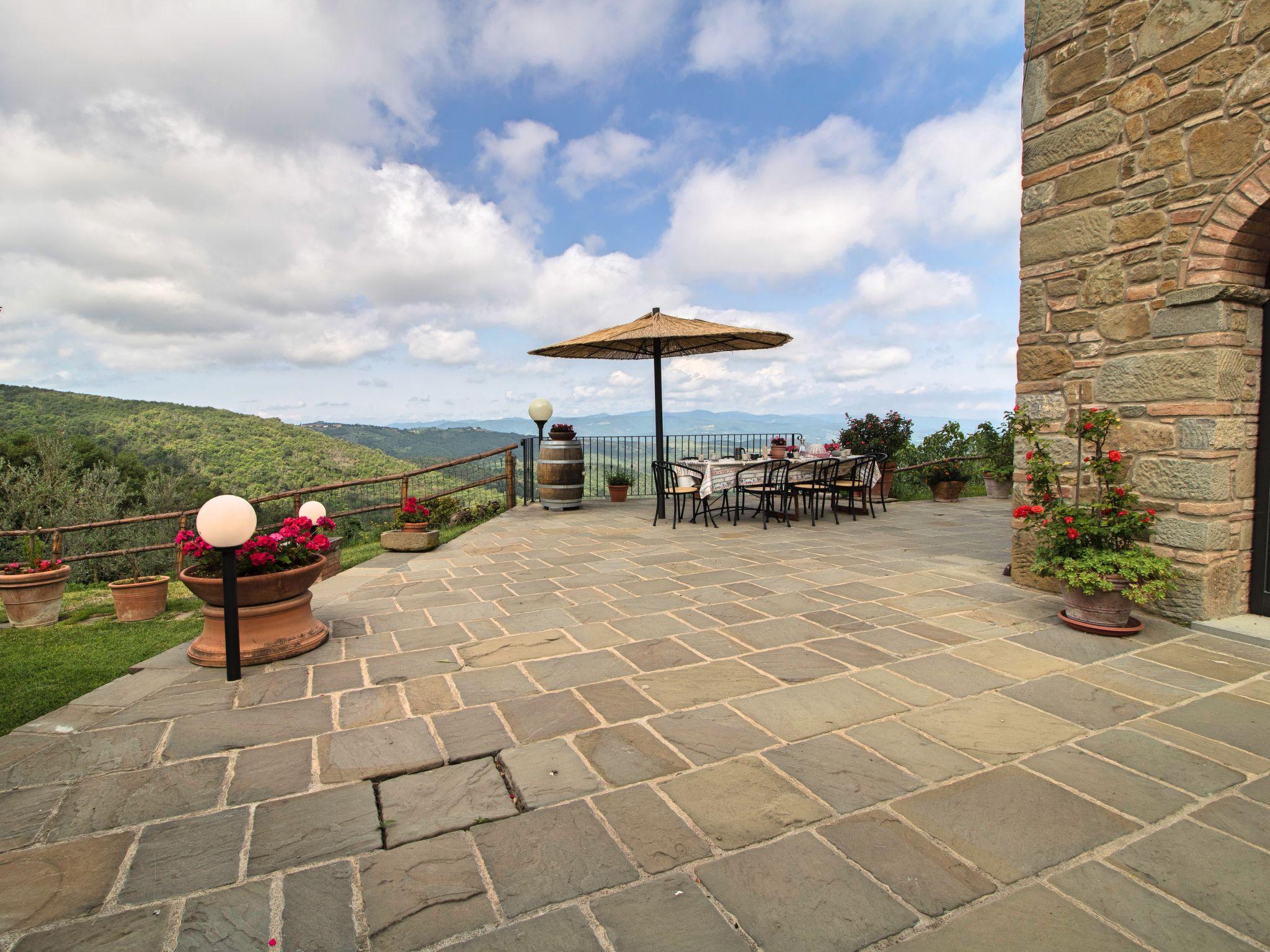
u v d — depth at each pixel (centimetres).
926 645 336
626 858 168
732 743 231
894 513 891
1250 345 357
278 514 942
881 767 215
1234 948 139
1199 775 211
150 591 475
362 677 295
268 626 318
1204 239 346
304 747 229
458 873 163
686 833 179
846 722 248
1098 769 215
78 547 980
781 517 817
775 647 334
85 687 308
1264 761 220
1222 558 357
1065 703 266
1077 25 403
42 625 462
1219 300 342
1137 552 343
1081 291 409
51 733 240
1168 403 364
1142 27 369
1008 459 1042
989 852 171
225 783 206
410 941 141
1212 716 253
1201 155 346
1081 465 398
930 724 247
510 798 197
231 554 287
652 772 212
